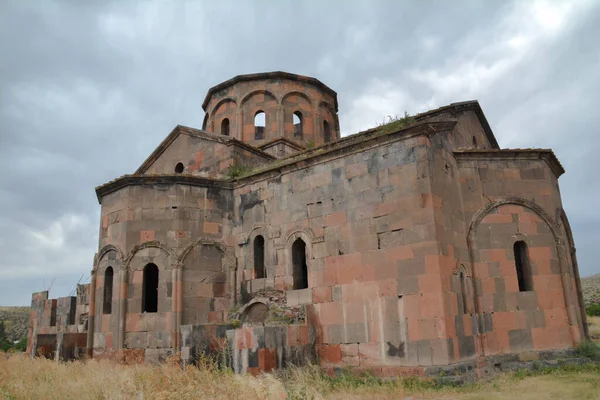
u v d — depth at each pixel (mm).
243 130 22828
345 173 14211
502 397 9875
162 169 21031
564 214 16250
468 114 17281
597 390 10359
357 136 15508
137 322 15711
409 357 11953
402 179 12969
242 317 15570
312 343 13453
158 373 10422
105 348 15898
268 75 23062
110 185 17094
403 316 12250
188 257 16375
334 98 25172
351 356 12945
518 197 15008
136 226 16438
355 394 10555
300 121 23625
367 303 12961
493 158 15234
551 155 15711
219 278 16750
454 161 14844
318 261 14258
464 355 12336
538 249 14812
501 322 13984
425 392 10383
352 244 13617
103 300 16484
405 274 12422
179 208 16672
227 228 17266
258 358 11773
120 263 16156
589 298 37188
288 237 15328
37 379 11922
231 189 17688
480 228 14609
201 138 19844
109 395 9156
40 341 18281
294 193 15453
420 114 15375
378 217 13242
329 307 13672
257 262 16516
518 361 13633
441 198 13055
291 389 9484
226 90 23672
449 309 12008
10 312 47062
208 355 12633
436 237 12172
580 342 14281
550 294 14500
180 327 14125
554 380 11703
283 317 13969
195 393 8609
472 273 14117
